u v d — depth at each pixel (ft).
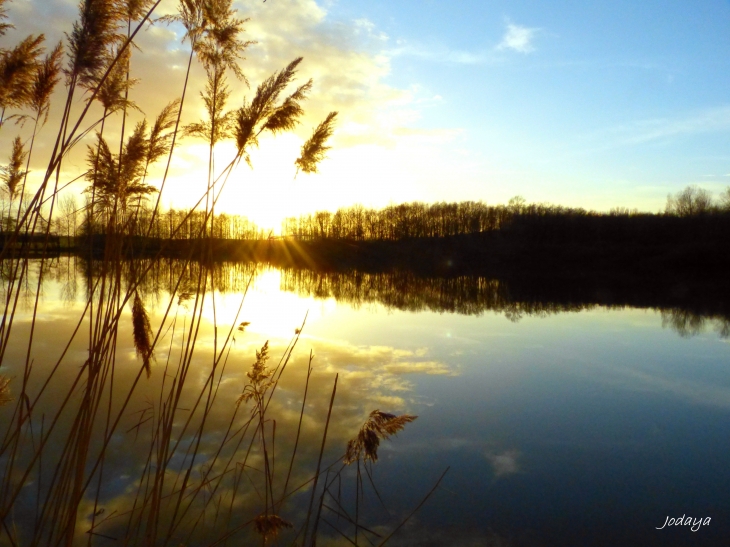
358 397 26.16
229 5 10.14
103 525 13.41
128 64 10.02
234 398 23.21
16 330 35.83
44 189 9.66
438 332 47.16
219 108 10.69
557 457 20.65
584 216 144.77
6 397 10.32
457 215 169.48
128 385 23.88
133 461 16.92
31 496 13.64
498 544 14.78
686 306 73.26
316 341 40.19
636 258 122.11
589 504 17.06
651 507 16.96
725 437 23.06
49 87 10.82
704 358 39.11
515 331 49.03
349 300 73.82
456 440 21.94
